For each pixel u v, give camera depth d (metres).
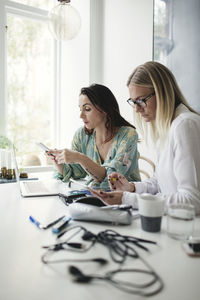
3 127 2.62
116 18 2.48
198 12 1.76
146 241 0.68
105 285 0.49
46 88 3.01
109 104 1.56
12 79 2.76
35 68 2.90
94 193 0.97
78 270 0.53
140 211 0.76
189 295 0.46
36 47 2.89
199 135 0.92
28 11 2.69
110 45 2.56
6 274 0.53
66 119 2.95
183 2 1.85
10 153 1.65
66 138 2.96
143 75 1.02
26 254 0.61
